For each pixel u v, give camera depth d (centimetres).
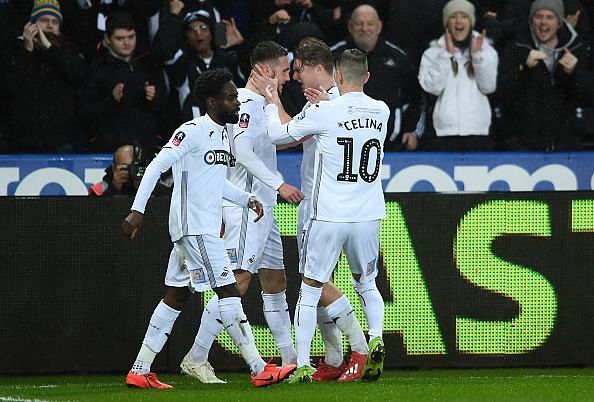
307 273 2286
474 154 3359
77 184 3278
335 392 2077
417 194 2714
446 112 3512
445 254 2723
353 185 2258
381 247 2703
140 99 3438
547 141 3578
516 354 2753
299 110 3328
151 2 3603
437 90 3509
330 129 2239
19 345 2669
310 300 2295
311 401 1914
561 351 2766
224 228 2430
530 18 3600
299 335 2292
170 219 2186
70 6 3631
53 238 2672
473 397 2005
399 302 2712
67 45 3472
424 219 2716
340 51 3428
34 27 3450
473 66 3509
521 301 2747
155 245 2691
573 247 2758
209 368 2433
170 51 3447
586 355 2773
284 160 3247
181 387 2275
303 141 2381
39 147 3466
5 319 2666
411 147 3519
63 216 2675
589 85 3578
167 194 2861
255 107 2400
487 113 3541
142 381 2258
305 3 3650
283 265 2533
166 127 3503
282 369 2195
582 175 3397
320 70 2386
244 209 2402
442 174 3347
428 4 3603
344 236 2264
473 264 2731
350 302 2644
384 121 2297
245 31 3750
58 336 2677
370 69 3456
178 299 2283
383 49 3488
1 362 2662
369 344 2312
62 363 2680
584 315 2769
